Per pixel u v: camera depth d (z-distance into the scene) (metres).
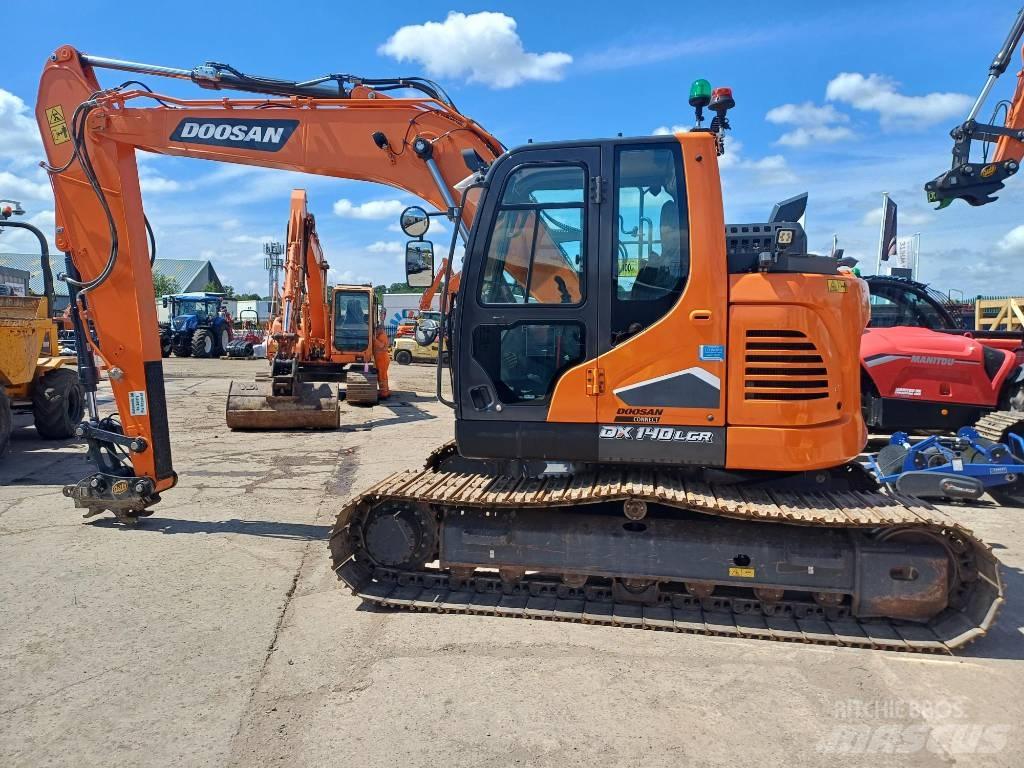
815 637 3.77
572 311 3.99
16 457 8.77
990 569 3.62
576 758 2.80
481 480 4.39
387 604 4.18
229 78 5.30
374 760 2.79
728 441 3.84
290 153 5.30
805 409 3.79
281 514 6.33
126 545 5.40
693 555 3.98
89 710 3.15
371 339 14.58
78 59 5.34
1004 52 8.27
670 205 3.89
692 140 3.87
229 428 11.24
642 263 3.92
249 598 4.41
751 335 3.81
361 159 5.24
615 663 3.59
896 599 3.80
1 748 2.86
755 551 3.91
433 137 5.11
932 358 7.76
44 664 3.55
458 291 4.22
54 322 10.38
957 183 8.59
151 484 5.62
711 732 2.99
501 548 4.18
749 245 4.07
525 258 4.07
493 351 4.12
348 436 10.70
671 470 4.18
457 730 3.00
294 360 11.12
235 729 3.00
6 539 5.50
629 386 3.92
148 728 3.01
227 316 32.66
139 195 5.54
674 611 4.09
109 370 5.50
